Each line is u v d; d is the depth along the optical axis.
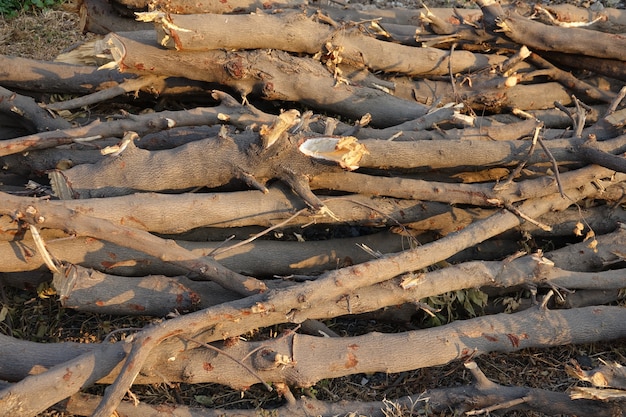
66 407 3.35
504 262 3.82
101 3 4.89
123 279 3.62
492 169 4.21
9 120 4.39
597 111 4.74
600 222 4.28
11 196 3.38
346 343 3.54
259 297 3.36
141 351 3.16
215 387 3.68
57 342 3.74
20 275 3.88
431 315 3.81
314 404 3.46
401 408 3.49
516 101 4.69
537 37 4.56
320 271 4.00
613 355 3.97
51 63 4.59
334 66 4.41
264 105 4.61
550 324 3.76
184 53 4.17
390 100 4.39
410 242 4.03
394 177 4.02
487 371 3.83
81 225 3.40
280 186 3.84
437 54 4.61
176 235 3.96
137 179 3.73
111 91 4.36
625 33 5.16
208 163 3.72
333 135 3.85
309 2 4.93
